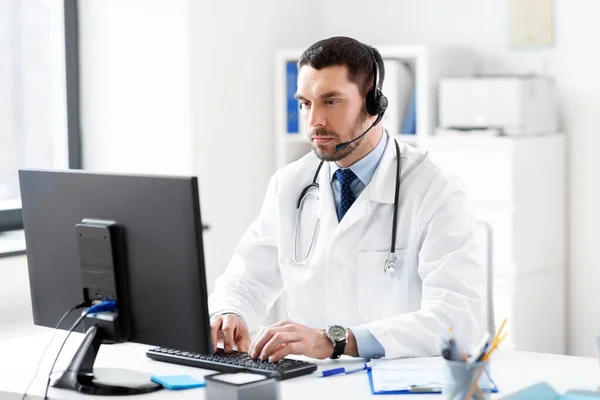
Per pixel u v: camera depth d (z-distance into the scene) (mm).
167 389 2320
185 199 2191
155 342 2314
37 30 4742
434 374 2391
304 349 2496
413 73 4992
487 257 3031
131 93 4840
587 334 4977
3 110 4629
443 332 2621
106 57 4863
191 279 2217
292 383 2357
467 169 4645
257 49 5168
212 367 2504
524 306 4664
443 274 2736
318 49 2803
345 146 2822
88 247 2342
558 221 4910
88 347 2379
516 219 4566
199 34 4777
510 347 4559
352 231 2912
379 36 5453
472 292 2723
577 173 4949
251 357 2531
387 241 2898
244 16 5066
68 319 2471
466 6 5176
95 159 4930
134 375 2420
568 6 4887
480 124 4668
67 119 4863
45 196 2445
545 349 4852
